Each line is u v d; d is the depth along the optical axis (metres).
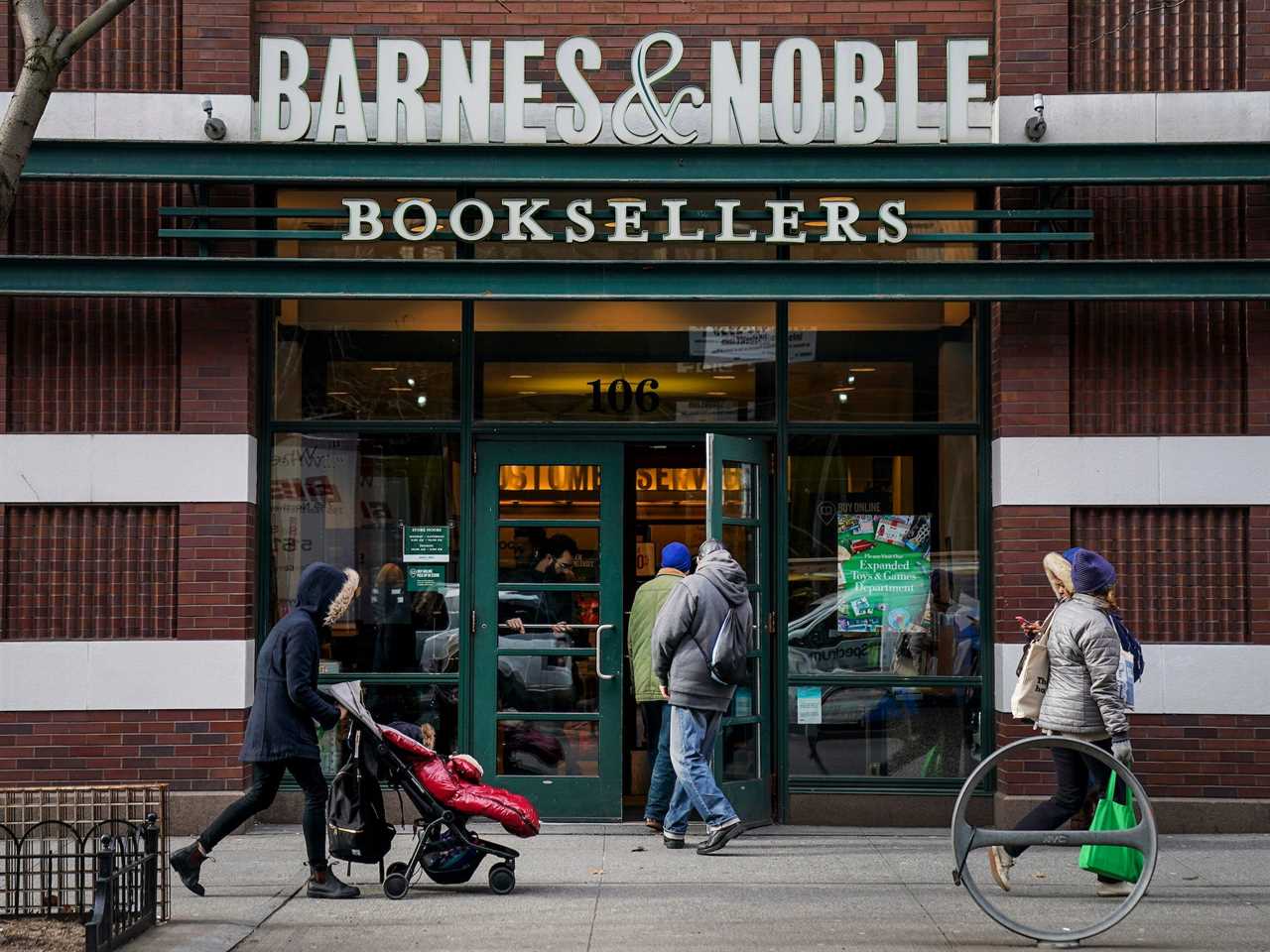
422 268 9.50
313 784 7.62
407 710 9.84
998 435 9.62
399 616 9.88
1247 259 9.27
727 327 9.99
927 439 9.92
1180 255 9.64
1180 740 9.38
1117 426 9.60
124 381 9.63
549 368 9.97
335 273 9.48
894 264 9.42
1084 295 9.32
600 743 9.80
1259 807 9.30
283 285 9.44
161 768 9.41
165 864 7.24
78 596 9.55
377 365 9.95
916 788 9.73
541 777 9.78
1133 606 9.52
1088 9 9.78
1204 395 9.59
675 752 8.85
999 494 9.59
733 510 9.73
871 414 9.92
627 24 9.92
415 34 9.93
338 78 9.54
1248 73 9.62
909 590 9.87
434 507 9.93
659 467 11.47
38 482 9.48
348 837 7.58
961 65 9.55
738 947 6.62
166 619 9.57
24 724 9.38
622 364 9.97
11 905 7.21
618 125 9.48
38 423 9.59
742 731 9.73
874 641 9.85
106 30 9.72
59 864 7.17
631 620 9.67
